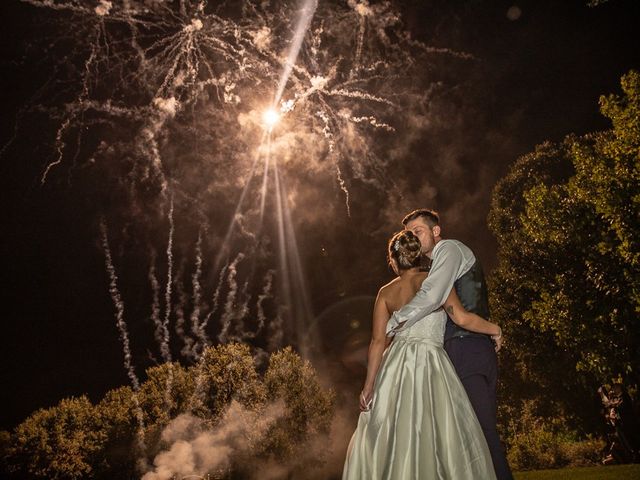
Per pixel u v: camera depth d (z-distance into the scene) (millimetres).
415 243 3887
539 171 17453
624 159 10445
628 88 10320
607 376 11617
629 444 13453
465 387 3773
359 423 3734
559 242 12547
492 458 3666
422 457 3480
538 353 15266
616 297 11172
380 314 3832
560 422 17141
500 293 15844
